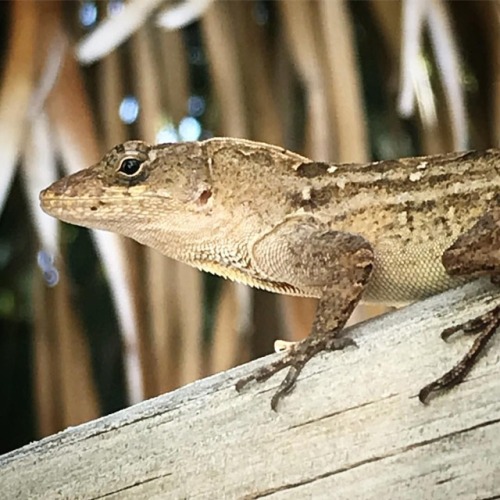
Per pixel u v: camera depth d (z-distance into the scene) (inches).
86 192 5.3
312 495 4.2
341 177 5.2
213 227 5.2
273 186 5.2
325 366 4.4
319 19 7.2
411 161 5.1
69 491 4.5
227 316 7.2
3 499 4.5
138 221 5.3
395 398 4.2
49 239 7.2
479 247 4.6
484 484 4.1
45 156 7.2
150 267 7.1
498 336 4.2
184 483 4.4
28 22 7.2
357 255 4.8
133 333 7.0
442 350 4.3
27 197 7.3
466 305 4.3
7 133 6.9
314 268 4.9
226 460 4.3
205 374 7.1
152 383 7.0
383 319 4.4
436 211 5.0
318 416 4.3
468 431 4.1
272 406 4.3
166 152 5.3
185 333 7.1
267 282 5.2
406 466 4.2
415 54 7.0
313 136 7.0
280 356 4.5
